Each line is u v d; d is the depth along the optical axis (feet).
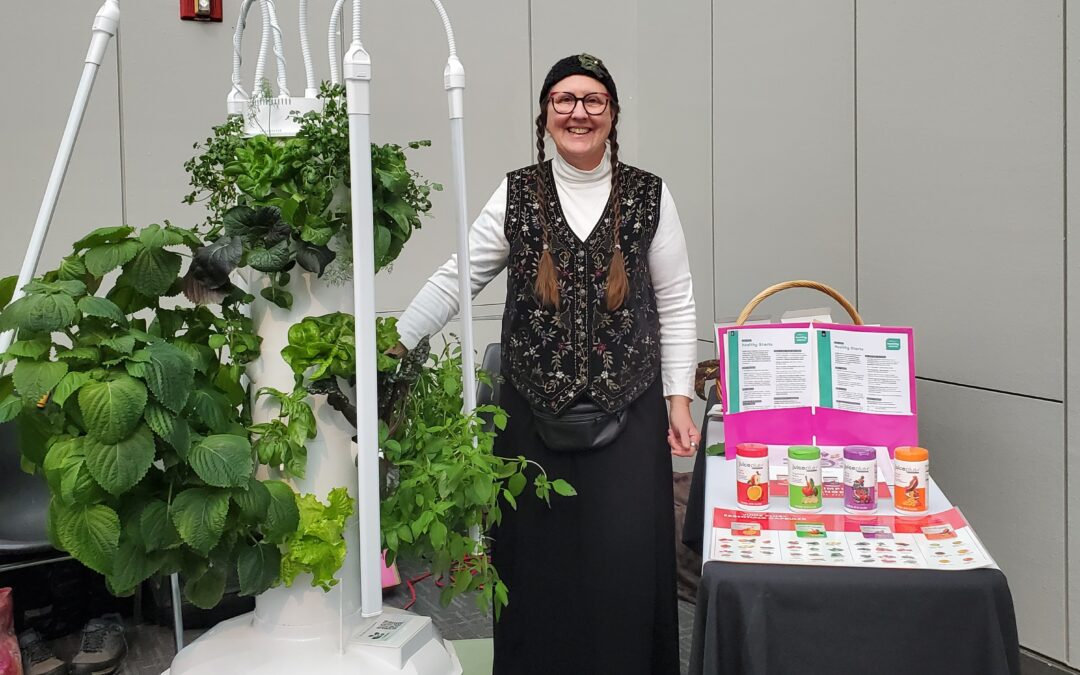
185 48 11.57
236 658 4.38
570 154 6.88
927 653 5.10
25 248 10.89
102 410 3.71
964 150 8.98
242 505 4.02
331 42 4.60
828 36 10.63
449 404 5.12
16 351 3.89
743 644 5.17
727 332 7.16
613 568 6.89
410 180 4.65
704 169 13.19
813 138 10.96
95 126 11.16
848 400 6.98
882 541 5.69
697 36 13.14
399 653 4.45
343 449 4.58
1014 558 8.84
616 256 6.86
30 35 10.78
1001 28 8.54
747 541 5.71
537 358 6.88
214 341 4.31
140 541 4.00
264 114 4.50
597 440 6.80
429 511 4.50
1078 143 7.89
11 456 8.89
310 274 4.44
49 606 9.88
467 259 4.93
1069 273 8.05
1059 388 8.23
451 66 4.74
